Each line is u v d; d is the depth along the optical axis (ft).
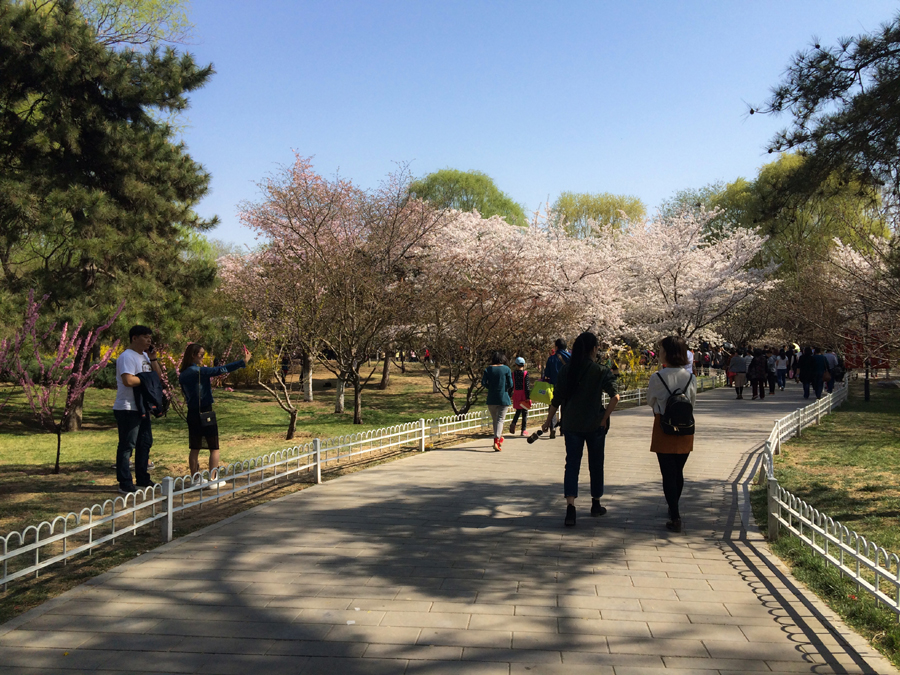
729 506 23.85
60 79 50.21
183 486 20.10
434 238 71.82
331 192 65.62
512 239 76.69
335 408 67.05
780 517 19.30
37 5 58.54
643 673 11.00
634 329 93.61
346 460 34.50
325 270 54.08
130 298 51.65
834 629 12.91
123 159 53.98
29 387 32.45
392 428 36.14
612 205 149.69
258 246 72.69
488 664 11.29
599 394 21.39
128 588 14.96
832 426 49.88
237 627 12.81
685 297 95.09
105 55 51.75
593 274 80.43
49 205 49.11
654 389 20.86
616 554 17.90
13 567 16.46
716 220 132.26
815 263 71.87
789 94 23.94
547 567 16.67
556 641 12.24
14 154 52.34
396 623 13.00
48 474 30.71
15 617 13.28
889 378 103.30
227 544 18.54
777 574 16.31
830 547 18.71
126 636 12.39
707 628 12.91
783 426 39.83
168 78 54.95
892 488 26.73
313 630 12.67
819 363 71.61
